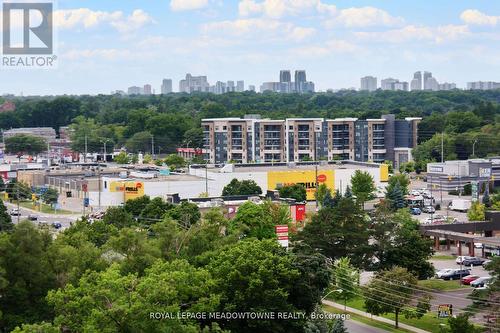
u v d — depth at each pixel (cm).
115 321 7194
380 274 11538
